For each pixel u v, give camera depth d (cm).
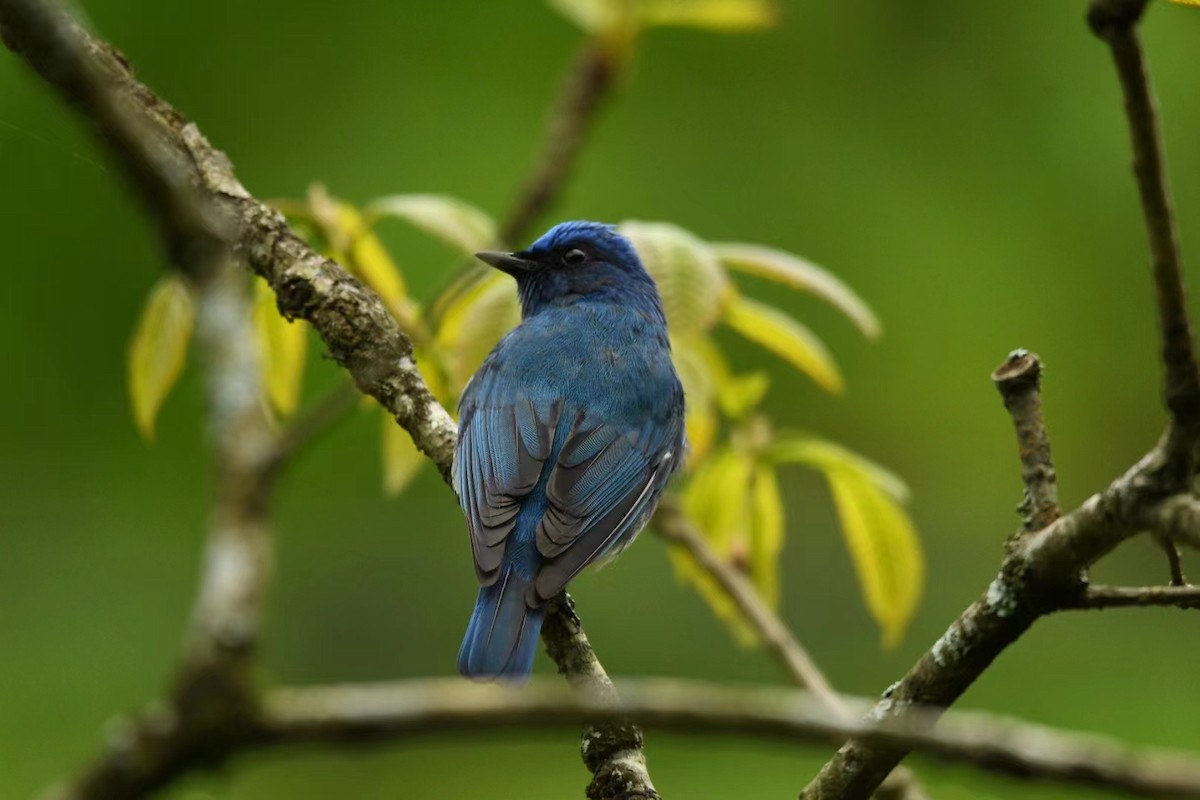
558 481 891
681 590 1270
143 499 1262
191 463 1271
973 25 1303
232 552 295
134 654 1191
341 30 1316
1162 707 1136
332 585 1284
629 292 1067
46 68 315
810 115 1312
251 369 319
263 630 289
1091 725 1133
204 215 329
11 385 1256
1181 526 469
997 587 550
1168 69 1299
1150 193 431
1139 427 1336
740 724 307
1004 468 1339
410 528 1302
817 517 1355
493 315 788
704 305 742
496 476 880
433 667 1269
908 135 1308
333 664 1264
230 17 1300
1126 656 1167
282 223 797
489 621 770
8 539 1230
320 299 788
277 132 1286
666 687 313
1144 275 1295
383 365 791
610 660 1245
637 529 938
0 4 314
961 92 1305
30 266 1255
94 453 1265
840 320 1322
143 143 317
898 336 1320
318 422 310
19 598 1220
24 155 1240
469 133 1288
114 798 269
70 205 1255
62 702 1162
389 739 287
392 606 1288
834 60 1317
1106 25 409
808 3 1308
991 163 1300
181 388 1259
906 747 320
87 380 1267
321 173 1277
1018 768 311
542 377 959
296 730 280
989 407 1326
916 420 1341
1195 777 299
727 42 1316
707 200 1291
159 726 271
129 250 1267
